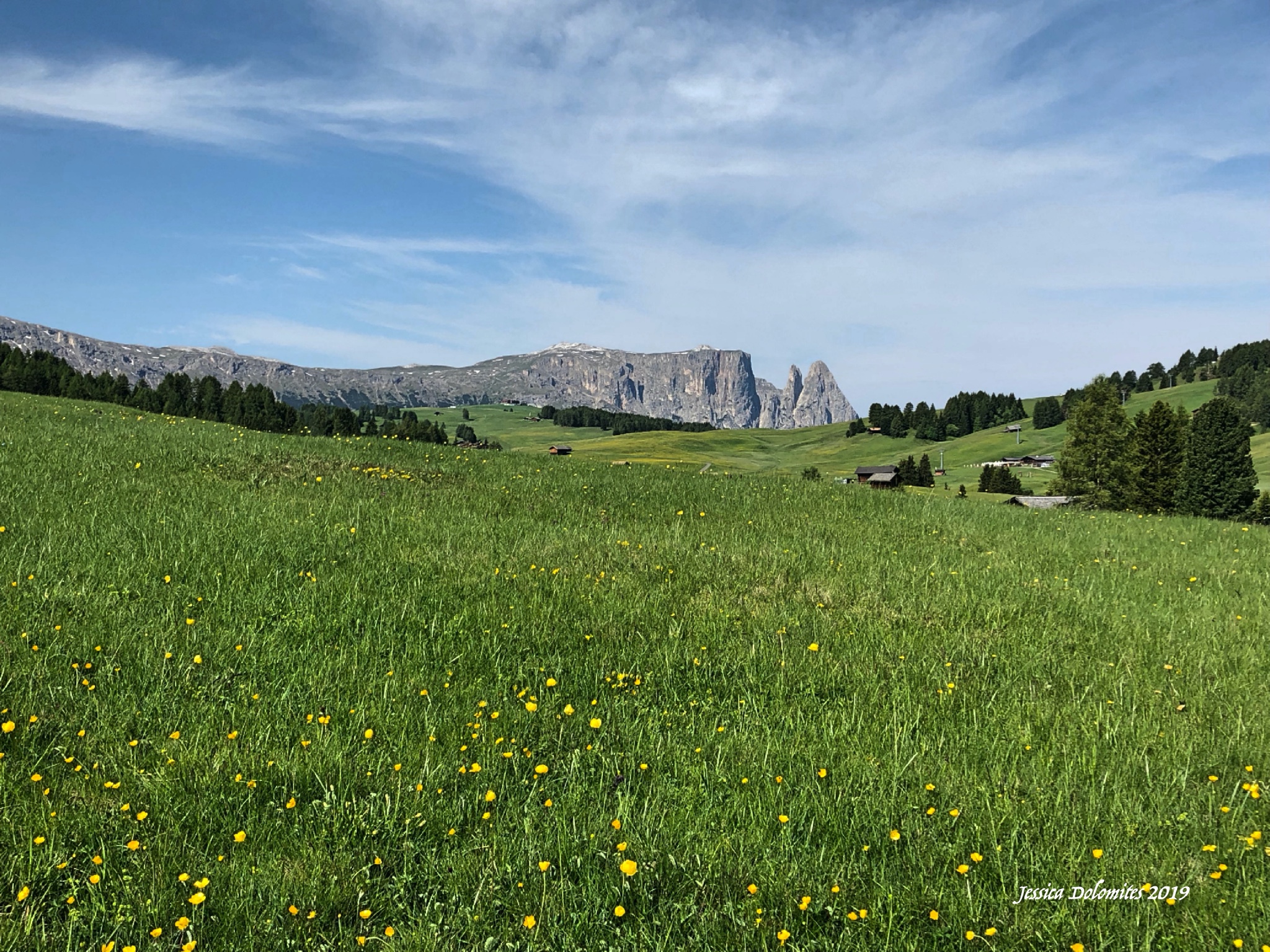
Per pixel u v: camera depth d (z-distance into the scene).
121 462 18.06
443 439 198.25
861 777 6.12
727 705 7.70
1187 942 4.32
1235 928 4.37
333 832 5.18
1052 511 23.09
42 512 12.91
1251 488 77.62
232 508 14.49
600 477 22.28
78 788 5.51
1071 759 6.48
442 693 7.54
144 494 15.15
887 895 4.62
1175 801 5.82
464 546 13.38
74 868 4.71
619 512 17.78
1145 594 12.44
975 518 19.84
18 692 6.75
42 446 19.06
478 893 4.57
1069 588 12.55
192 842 5.00
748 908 4.55
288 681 7.60
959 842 5.20
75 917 4.25
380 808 5.44
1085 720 7.30
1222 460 78.38
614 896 4.63
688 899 4.60
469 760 6.19
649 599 11.13
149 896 4.48
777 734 6.94
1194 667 8.96
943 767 6.31
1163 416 82.06
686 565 13.13
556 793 5.84
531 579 11.63
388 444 24.94
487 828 5.32
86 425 24.28
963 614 10.96
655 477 23.12
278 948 4.18
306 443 23.45
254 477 17.91
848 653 9.21
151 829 5.11
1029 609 11.27
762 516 18.27
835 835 5.34
